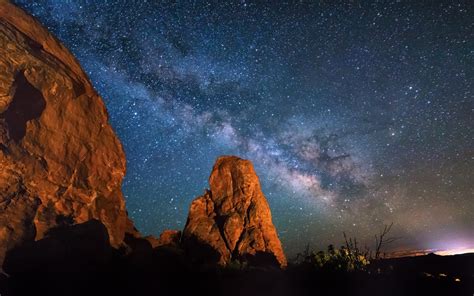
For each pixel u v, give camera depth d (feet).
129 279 38.14
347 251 47.11
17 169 42.52
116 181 53.06
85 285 35.22
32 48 46.50
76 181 47.60
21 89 43.52
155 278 39.65
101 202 50.01
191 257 57.47
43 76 45.06
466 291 38.24
